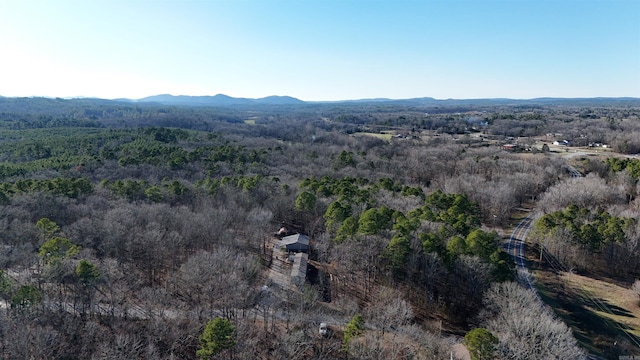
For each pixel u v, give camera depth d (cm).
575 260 8988
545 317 5984
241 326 6056
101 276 6712
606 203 11931
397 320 6612
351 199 10275
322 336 6338
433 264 7406
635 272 8950
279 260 9000
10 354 5116
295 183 13025
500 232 11112
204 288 6788
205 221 9069
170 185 11388
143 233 8019
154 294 6744
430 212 9200
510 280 7212
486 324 6519
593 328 6956
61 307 6222
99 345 5584
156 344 5862
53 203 9256
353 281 8269
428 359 5734
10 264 7050
